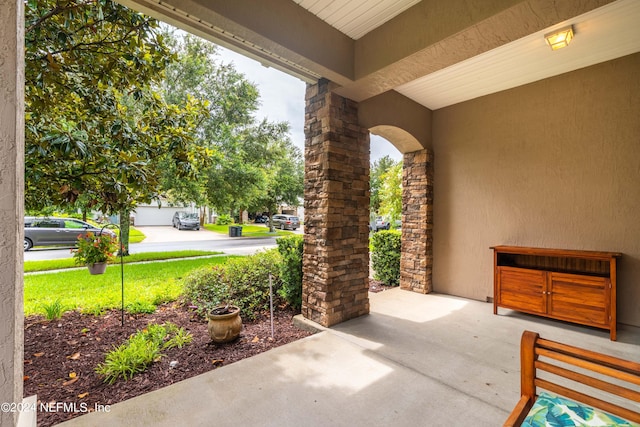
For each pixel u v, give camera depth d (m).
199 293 3.88
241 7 2.20
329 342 2.93
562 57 3.25
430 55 2.56
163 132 3.37
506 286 3.68
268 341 3.03
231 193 9.02
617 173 3.28
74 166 2.88
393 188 7.75
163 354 2.66
